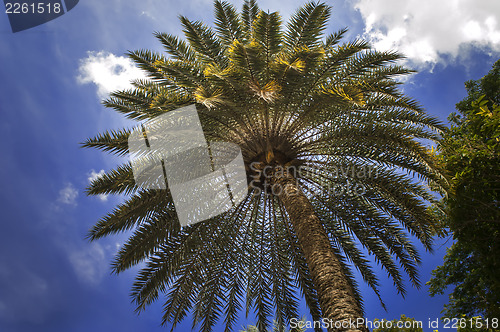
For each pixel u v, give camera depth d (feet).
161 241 27.61
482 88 39.11
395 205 28.30
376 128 26.14
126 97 26.25
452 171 23.57
